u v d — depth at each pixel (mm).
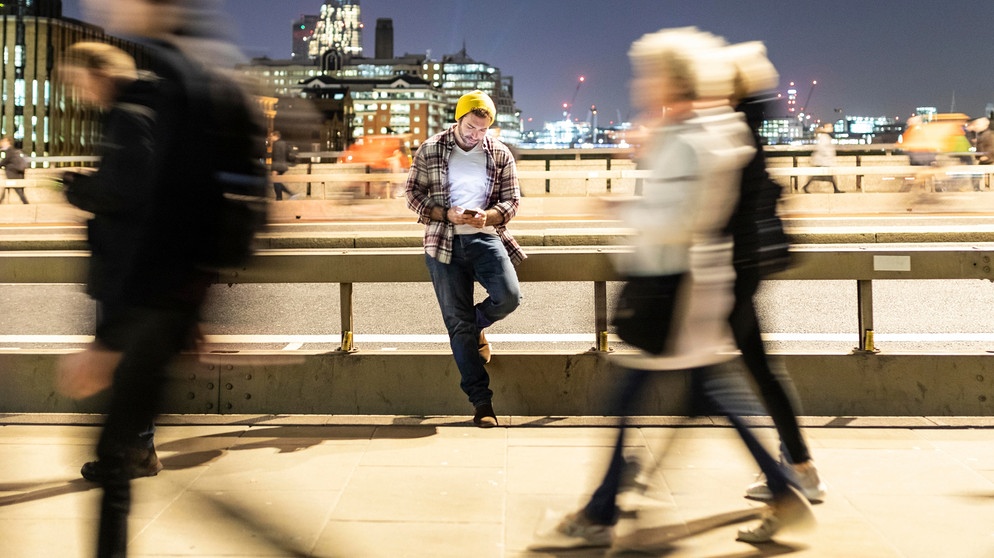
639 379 3822
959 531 3961
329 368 6047
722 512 4219
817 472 4438
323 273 6008
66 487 4469
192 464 4883
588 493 4160
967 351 5977
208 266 2781
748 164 3732
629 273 3713
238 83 2775
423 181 5664
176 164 2703
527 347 8758
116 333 2787
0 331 9695
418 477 4711
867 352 5910
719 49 3766
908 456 5000
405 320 10484
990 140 27219
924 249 5777
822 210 24125
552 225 21406
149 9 2752
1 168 25922
